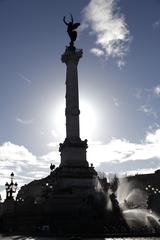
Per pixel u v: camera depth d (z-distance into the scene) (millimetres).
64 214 68812
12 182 86500
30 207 77625
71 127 88125
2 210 85688
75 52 93250
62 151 86750
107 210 71438
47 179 94688
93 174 84562
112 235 57125
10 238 54469
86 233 60406
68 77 92312
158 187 142875
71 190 77938
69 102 90188
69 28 97438
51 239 50344
